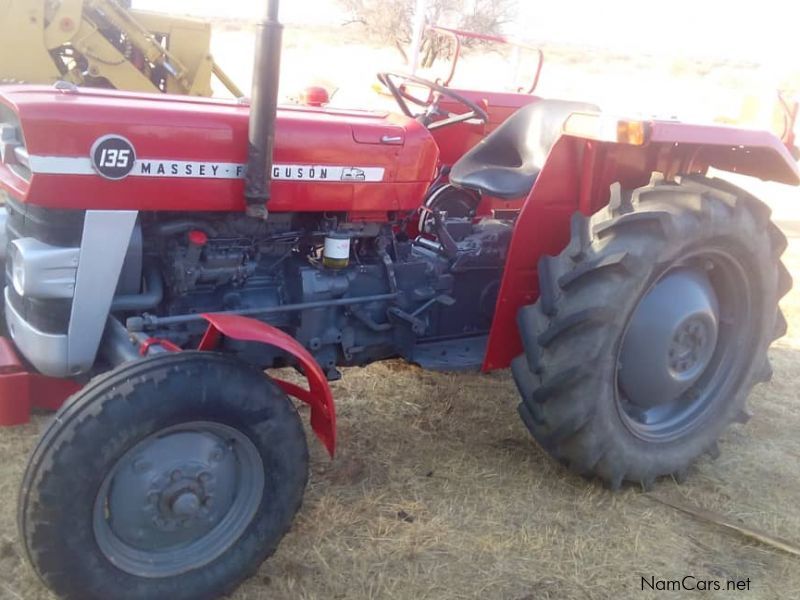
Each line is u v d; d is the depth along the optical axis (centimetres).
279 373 404
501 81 1578
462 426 364
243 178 268
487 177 356
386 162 299
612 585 260
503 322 325
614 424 302
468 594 249
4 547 253
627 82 2266
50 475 208
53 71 676
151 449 227
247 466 244
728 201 306
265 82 243
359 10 2053
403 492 304
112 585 223
